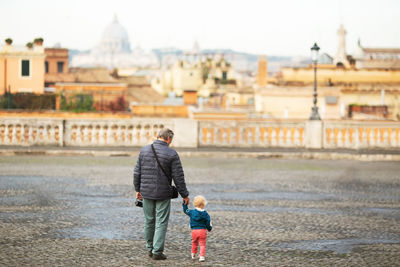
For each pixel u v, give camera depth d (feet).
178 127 131.23
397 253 45.78
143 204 44.04
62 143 128.98
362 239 50.29
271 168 102.78
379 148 134.21
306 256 44.55
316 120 133.39
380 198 72.08
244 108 381.60
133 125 130.93
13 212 59.06
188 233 51.67
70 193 71.20
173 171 43.42
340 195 73.82
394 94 371.76
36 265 40.93
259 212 61.52
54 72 472.44
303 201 68.85
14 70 342.44
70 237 49.29
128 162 108.17
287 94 341.41
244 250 46.06
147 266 41.22
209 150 125.90
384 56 479.82
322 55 397.60
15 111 249.55
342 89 366.84
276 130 133.39
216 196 71.15
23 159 110.01
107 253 44.50
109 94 348.38
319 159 121.70
